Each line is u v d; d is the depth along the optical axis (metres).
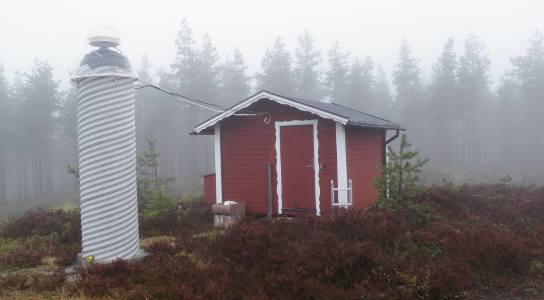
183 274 5.32
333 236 6.12
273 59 37.78
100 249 5.62
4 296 4.74
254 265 5.61
